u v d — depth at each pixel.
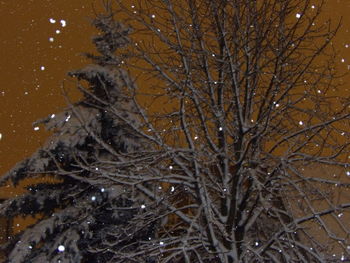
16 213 16.11
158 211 11.98
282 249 11.12
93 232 14.88
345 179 15.91
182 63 12.27
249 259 12.05
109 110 12.34
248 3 11.60
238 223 11.88
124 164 11.79
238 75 12.11
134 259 11.38
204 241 11.53
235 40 11.52
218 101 12.43
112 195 13.82
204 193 11.37
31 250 15.29
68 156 15.44
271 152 11.89
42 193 15.93
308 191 11.99
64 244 14.48
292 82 11.66
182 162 12.67
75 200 14.90
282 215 14.29
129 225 12.23
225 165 12.43
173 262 12.21
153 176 11.88
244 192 12.38
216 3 11.54
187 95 11.54
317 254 11.00
